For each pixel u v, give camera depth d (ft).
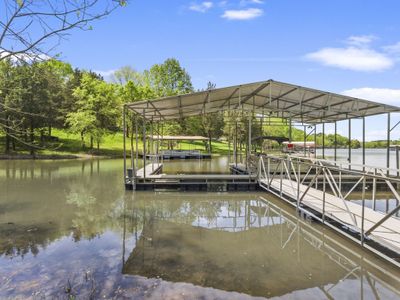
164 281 10.96
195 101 34.12
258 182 30.81
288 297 9.91
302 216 20.72
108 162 66.54
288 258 13.35
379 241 12.22
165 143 105.29
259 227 18.31
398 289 10.55
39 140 92.84
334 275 11.62
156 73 124.98
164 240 15.78
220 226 18.53
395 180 11.44
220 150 116.57
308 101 35.14
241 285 10.70
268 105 41.14
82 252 13.91
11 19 8.02
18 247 14.55
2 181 37.01
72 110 94.89
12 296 9.85
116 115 93.71
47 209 22.59
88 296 9.81
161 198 27.09
